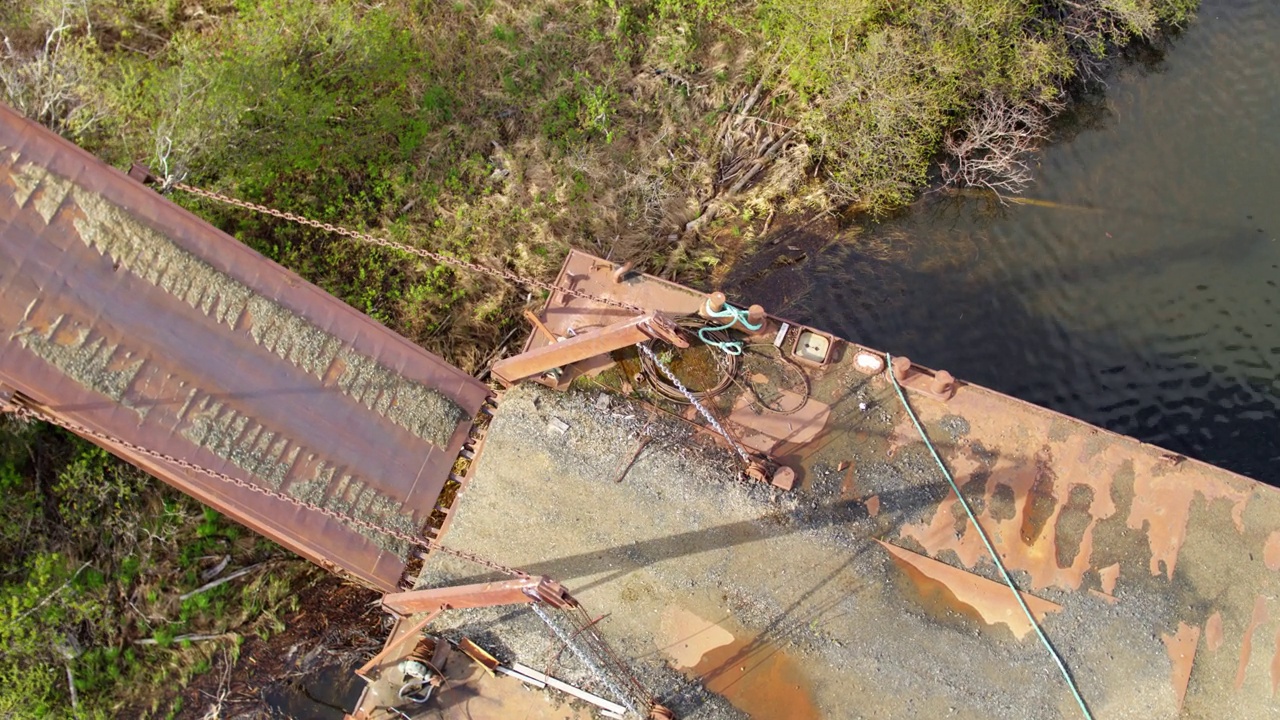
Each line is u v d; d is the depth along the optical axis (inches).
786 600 373.1
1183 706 357.4
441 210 573.9
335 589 484.7
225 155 551.5
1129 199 597.0
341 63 584.7
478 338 552.4
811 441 398.3
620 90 613.3
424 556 384.5
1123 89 629.6
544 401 407.5
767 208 593.9
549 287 425.1
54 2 583.5
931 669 362.9
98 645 465.1
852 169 592.4
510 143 598.5
